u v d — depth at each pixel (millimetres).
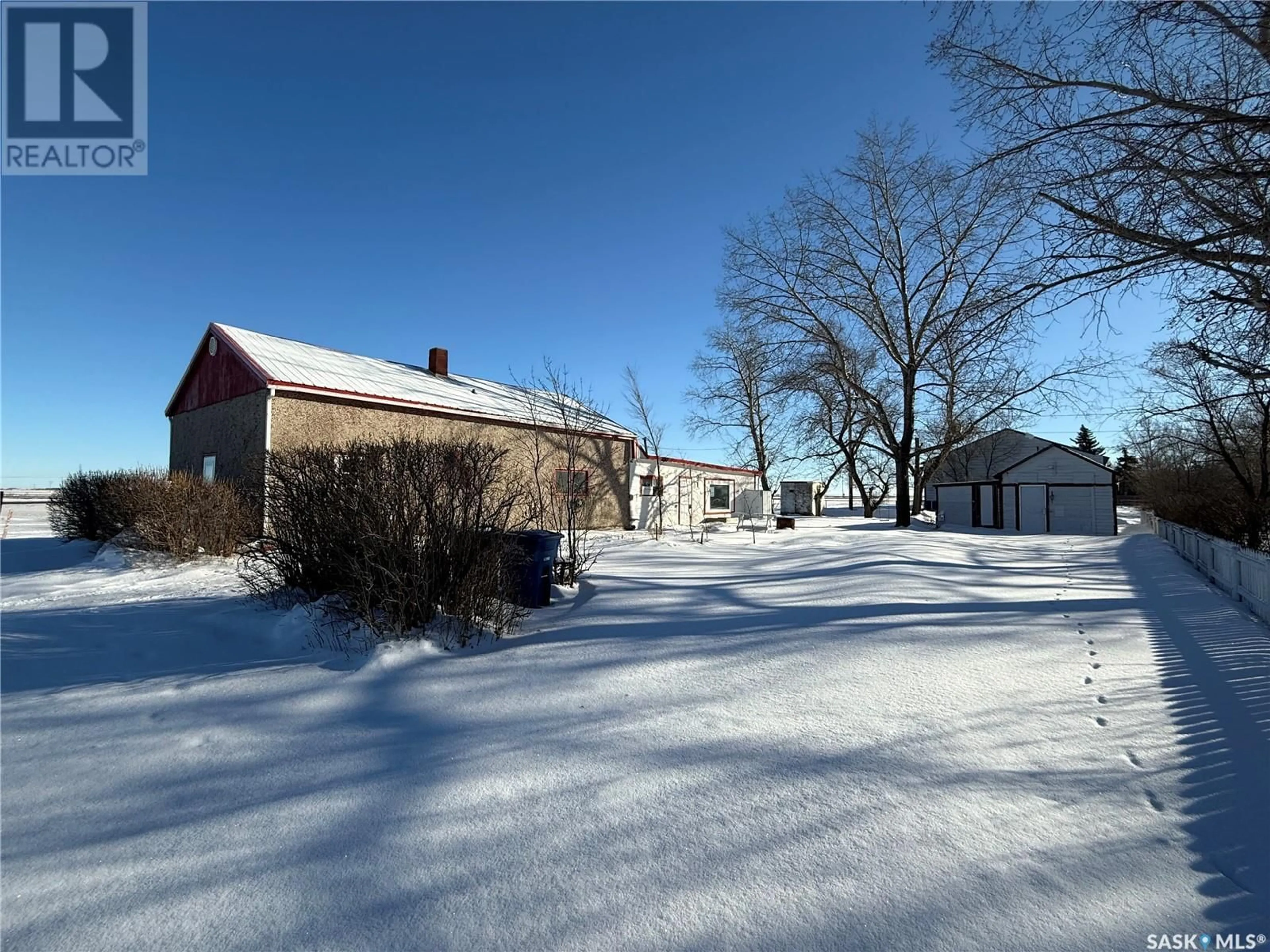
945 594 7973
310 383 14633
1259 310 6402
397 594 5352
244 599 7141
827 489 46438
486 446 6262
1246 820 2727
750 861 2463
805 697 4273
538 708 4102
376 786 3088
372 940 2059
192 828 2721
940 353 19234
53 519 17141
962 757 3373
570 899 2252
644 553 12984
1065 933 2068
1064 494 25562
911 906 2195
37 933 2082
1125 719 3844
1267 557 6648
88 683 4578
